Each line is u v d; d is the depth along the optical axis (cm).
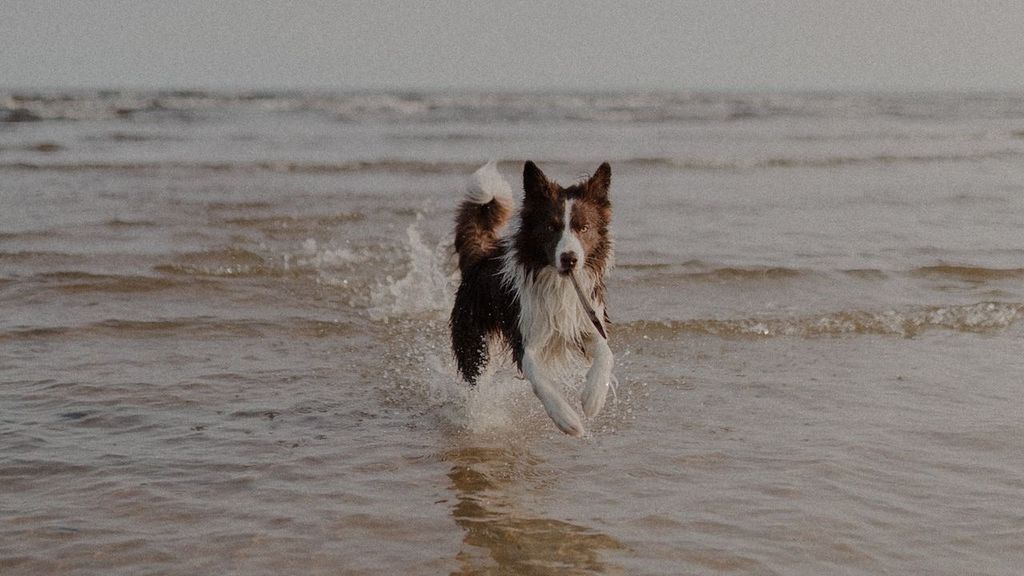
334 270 1019
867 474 515
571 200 573
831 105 7069
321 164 1945
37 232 1159
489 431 593
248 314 854
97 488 494
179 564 418
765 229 1293
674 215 1406
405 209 1404
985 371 702
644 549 434
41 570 409
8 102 4447
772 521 460
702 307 876
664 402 638
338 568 417
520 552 433
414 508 479
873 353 748
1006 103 8462
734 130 3678
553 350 598
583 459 544
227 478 511
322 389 668
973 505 476
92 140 2575
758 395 651
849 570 412
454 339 671
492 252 650
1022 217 1421
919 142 3069
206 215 1312
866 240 1216
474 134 3144
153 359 724
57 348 743
